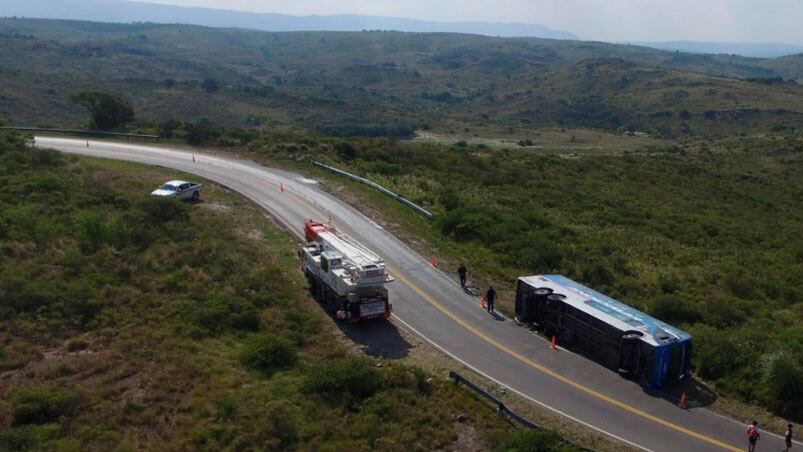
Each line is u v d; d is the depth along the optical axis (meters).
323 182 47.97
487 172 60.06
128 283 27.56
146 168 49.16
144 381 19.94
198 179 47.00
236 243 34.28
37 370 20.42
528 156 76.69
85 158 50.84
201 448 16.66
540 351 24.25
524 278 27.33
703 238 44.41
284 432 17.36
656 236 43.25
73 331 23.27
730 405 20.47
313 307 27.75
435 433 18.23
